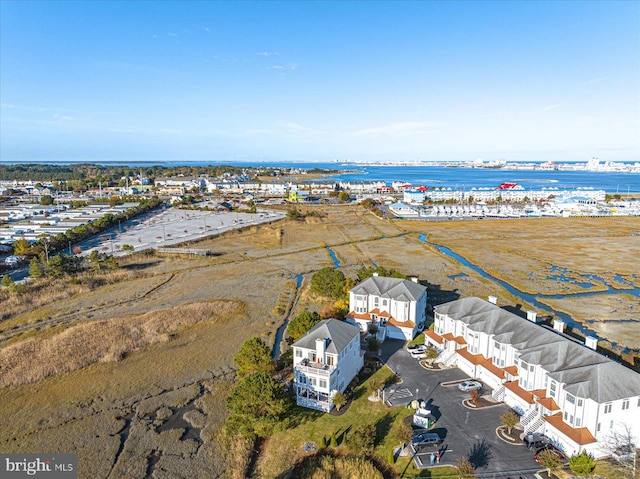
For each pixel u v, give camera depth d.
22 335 70.44
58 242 128.75
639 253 124.12
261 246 140.25
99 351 63.53
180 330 72.06
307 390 50.06
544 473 38.34
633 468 37.91
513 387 48.94
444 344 62.12
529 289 92.06
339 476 38.19
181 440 44.69
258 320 76.38
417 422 45.41
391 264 114.38
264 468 40.50
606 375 41.25
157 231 162.00
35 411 49.78
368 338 64.06
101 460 41.75
